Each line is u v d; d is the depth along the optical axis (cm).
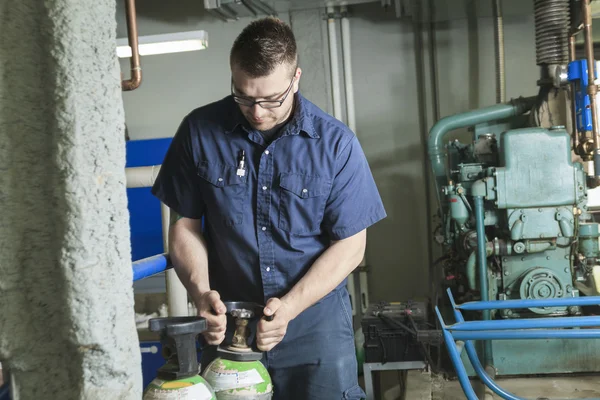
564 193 346
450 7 451
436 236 422
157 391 99
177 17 537
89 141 80
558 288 352
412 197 521
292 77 151
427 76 513
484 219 365
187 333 101
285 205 166
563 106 379
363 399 193
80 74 79
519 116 422
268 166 166
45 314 84
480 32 504
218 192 168
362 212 171
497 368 359
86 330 81
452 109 514
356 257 171
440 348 357
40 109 80
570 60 382
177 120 545
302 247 170
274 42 145
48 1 77
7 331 83
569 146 347
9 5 79
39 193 81
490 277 366
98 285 81
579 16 362
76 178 79
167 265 167
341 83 522
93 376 83
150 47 403
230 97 173
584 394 328
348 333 183
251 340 153
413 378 332
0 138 80
